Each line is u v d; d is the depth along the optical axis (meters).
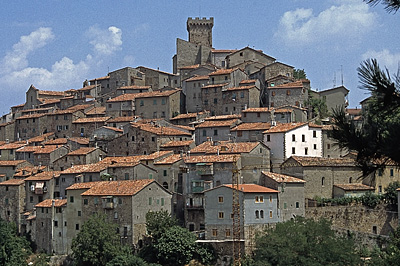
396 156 27.59
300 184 146.12
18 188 173.75
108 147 185.38
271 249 122.81
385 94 27.48
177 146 174.12
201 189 146.50
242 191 134.38
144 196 147.00
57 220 157.25
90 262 138.75
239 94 197.50
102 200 148.00
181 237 134.88
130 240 143.38
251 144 156.00
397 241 118.06
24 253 150.88
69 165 180.75
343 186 150.38
